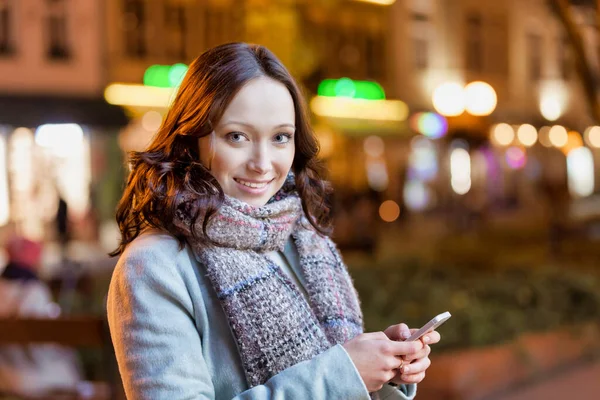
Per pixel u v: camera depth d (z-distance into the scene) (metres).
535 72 29.80
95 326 4.03
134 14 19.73
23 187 16.86
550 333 7.72
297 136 2.02
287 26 11.57
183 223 1.81
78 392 5.07
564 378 7.45
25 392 5.02
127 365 1.76
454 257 11.81
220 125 1.85
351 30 23.59
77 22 18.89
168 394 1.71
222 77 1.84
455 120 19.86
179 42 20.17
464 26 28.00
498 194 26.08
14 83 18.23
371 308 8.20
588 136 27.06
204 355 1.81
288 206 1.91
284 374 1.74
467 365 6.34
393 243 17.39
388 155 23.53
